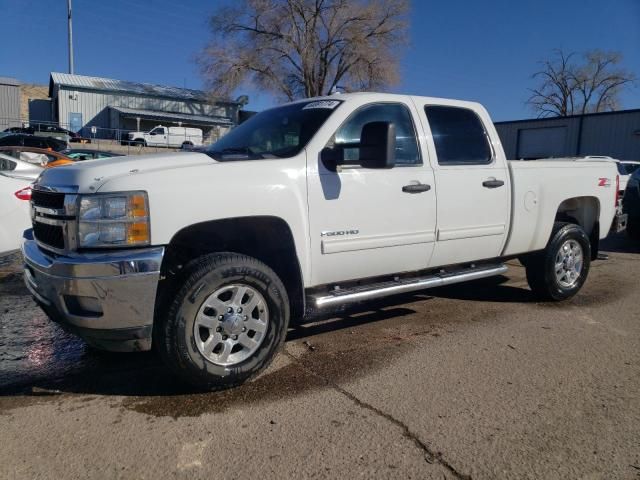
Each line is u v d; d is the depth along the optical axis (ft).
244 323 11.89
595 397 11.71
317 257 13.08
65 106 148.77
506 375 12.82
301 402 11.40
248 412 10.96
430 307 18.58
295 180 12.54
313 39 140.26
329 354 14.12
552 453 9.54
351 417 10.75
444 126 15.78
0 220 20.42
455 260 16.11
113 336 10.87
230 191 11.60
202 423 10.53
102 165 11.53
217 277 11.34
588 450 9.65
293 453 9.50
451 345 14.82
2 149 40.22
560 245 18.71
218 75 136.98
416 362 13.58
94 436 10.07
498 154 16.81
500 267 17.34
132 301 10.66
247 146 14.52
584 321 17.11
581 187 19.30
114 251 10.69
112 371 13.12
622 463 9.27
